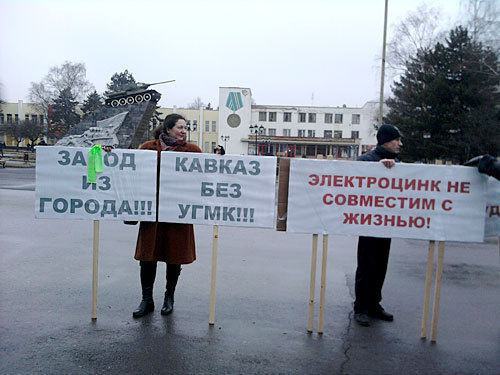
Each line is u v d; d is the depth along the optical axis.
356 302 4.49
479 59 29.36
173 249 4.42
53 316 4.30
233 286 5.49
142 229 4.41
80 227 9.36
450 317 4.66
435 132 33.03
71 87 68.88
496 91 30.33
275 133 79.06
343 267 6.67
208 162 4.30
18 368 3.27
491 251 8.40
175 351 3.62
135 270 6.06
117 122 35.56
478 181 4.11
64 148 4.30
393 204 4.16
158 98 37.62
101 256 6.82
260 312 4.60
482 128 28.86
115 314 4.41
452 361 3.61
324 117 78.69
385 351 3.76
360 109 78.25
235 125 76.00
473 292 5.59
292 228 4.20
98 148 4.29
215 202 4.32
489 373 3.42
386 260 4.51
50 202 4.32
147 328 4.08
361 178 4.16
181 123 4.60
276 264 6.73
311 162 4.16
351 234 4.19
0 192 15.76
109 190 4.34
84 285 5.31
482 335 4.18
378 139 4.55
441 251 4.07
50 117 67.50
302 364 3.47
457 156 32.16
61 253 6.93
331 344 3.86
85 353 3.54
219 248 7.80
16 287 5.16
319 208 4.19
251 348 3.73
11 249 7.11
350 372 3.37
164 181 4.32
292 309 4.73
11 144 82.38
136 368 3.32
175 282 4.61
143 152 4.32
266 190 4.30
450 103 32.31
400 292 5.51
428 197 4.13
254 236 9.16
